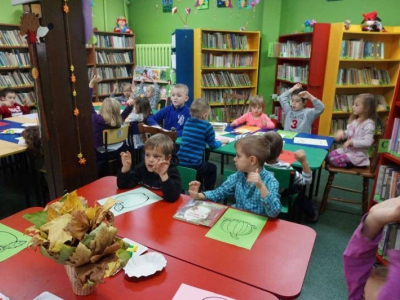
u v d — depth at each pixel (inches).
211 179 114.2
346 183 142.6
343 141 135.0
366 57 156.3
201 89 196.4
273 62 203.8
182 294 34.6
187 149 104.4
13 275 37.6
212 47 192.7
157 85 212.5
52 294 34.3
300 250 43.6
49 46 65.6
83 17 71.5
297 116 132.7
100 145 115.7
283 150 99.3
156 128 101.7
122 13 246.1
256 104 135.5
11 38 177.8
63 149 73.2
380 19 157.0
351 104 165.9
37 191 109.8
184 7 222.7
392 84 161.2
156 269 38.4
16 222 49.5
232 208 55.7
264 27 197.2
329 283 76.9
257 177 54.6
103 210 34.3
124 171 64.1
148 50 237.8
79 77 73.4
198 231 48.0
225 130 127.6
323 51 155.6
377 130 154.5
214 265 39.9
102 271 29.8
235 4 204.4
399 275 24.9
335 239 96.2
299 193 90.2
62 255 29.6
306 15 184.7
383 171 82.4
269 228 49.3
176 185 64.4
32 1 66.3
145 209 55.2
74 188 77.7
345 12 170.1
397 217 29.5
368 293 30.0
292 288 36.2
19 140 103.8
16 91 190.9
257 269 39.3
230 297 34.3
